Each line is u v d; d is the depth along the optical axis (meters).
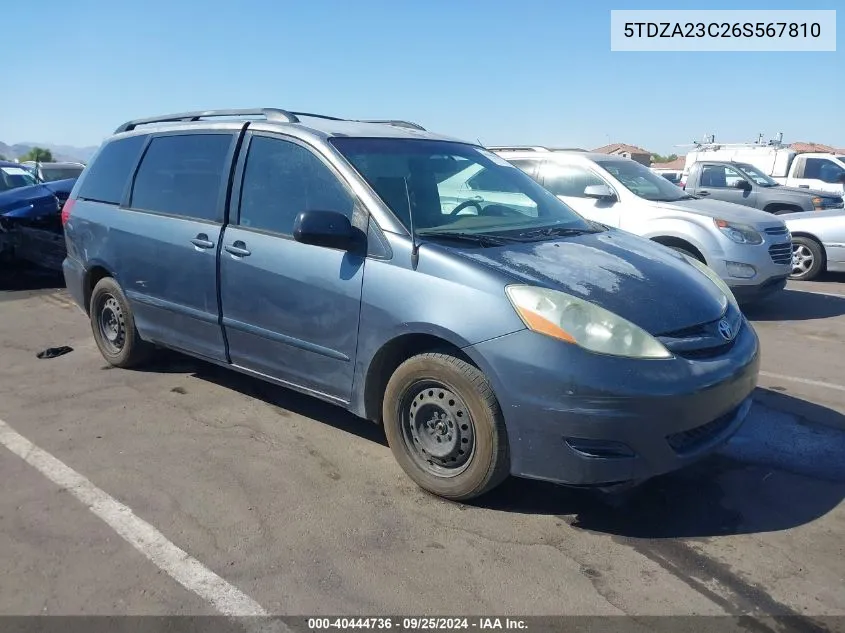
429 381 3.56
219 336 4.64
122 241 5.23
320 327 3.98
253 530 3.38
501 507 3.60
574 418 3.15
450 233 3.82
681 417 3.21
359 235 3.83
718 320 3.63
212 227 4.58
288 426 4.59
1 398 5.06
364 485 3.82
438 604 2.87
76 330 7.01
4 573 3.05
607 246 4.10
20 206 8.82
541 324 3.22
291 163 4.29
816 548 3.26
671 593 2.94
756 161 17.52
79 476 3.91
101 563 3.13
